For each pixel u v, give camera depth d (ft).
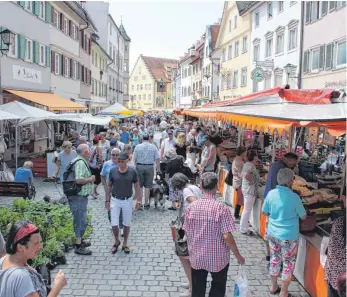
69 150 32.71
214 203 14.30
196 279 14.57
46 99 65.92
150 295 17.99
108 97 167.22
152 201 36.42
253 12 99.86
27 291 9.27
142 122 132.67
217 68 133.80
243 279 14.93
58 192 40.34
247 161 26.76
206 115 37.86
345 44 59.98
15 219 24.99
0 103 55.88
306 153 42.55
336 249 13.52
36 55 69.10
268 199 17.65
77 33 100.07
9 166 54.19
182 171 32.12
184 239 17.37
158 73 344.69
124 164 22.84
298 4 75.56
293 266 17.35
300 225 18.78
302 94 22.26
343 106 18.86
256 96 26.25
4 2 56.18
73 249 23.66
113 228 23.02
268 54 91.76
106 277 19.85
